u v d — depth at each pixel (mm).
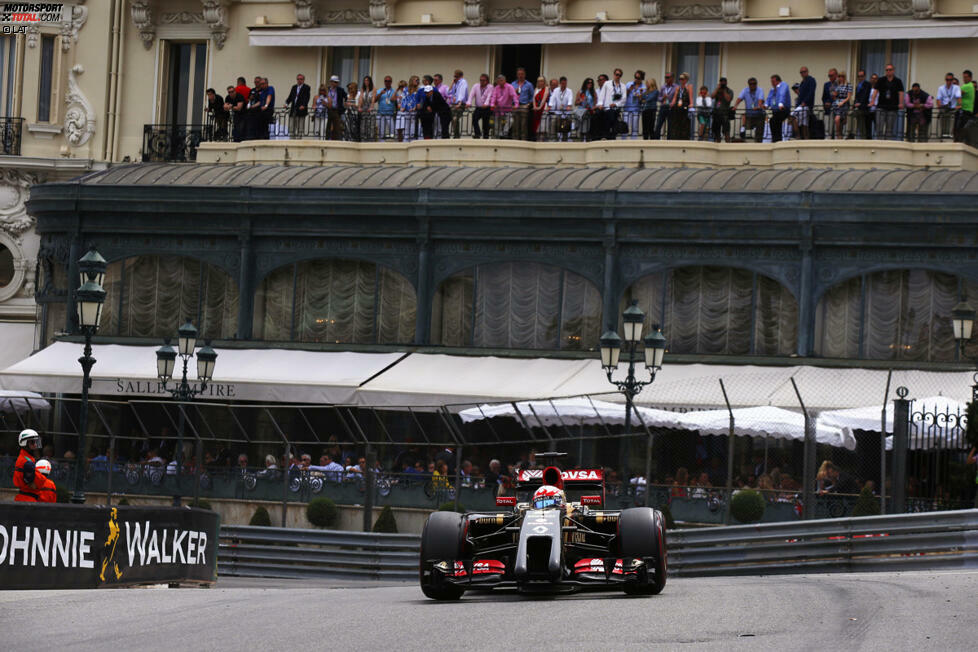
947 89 48531
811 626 14625
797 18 51750
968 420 30375
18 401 47625
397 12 55625
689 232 45750
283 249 49344
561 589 18953
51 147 56750
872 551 25891
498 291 47781
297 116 52312
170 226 50062
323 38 55469
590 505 20797
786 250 45156
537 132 50938
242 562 36156
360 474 40125
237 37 56906
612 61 54125
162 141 56250
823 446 40812
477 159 50406
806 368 43750
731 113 49531
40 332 53375
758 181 46500
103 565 21953
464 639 13797
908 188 45062
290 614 16891
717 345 45906
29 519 20547
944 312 44094
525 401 36500
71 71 56812
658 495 36562
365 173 50031
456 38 54500
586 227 46625
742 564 28188
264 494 40906
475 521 20156
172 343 50031
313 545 35656
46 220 51594
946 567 24562
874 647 13016
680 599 18109
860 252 44625
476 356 46906
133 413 42219
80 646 13914
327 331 49125
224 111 54031
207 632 14891
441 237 47875
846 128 48500
